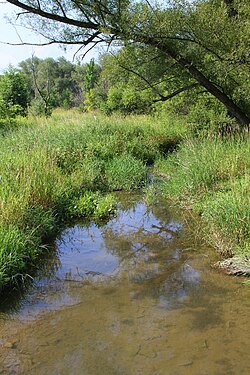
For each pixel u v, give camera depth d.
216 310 4.34
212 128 12.71
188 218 7.63
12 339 3.88
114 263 5.77
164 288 4.93
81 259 5.93
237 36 10.66
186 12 10.91
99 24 10.88
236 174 8.20
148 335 3.88
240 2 11.34
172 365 3.43
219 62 11.22
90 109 34.22
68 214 7.78
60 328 4.06
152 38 10.99
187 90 14.02
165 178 10.98
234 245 5.69
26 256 5.38
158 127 17.00
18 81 23.19
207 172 8.43
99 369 3.40
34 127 14.51
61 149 10.76
